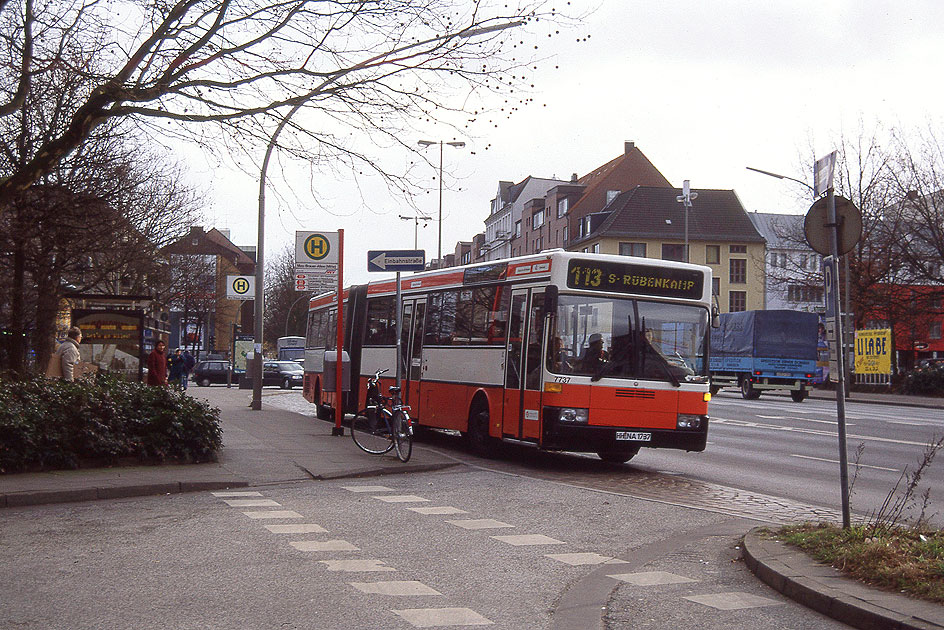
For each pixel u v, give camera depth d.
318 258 20.89
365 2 12.22
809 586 6.29
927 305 52.47
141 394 14.24
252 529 9.16
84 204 22.78
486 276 16.45
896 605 5.73
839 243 8.23
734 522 9.79
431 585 6.90
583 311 14.39
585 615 6.07
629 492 12.26
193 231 43.09
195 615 5.95
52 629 5.60
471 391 16.52
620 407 14.25
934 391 47.38
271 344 99.19
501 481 13.19
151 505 10.78
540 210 112.44
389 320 20.41
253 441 17.61
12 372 17.73
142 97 12.41
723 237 93.00
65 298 26.78
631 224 92.50
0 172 20.03
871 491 12.74
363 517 9.95
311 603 6.30
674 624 5.87
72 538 8.64
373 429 15.80
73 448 13.18
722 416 28.58
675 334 14.74
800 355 41.44
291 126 12.90
